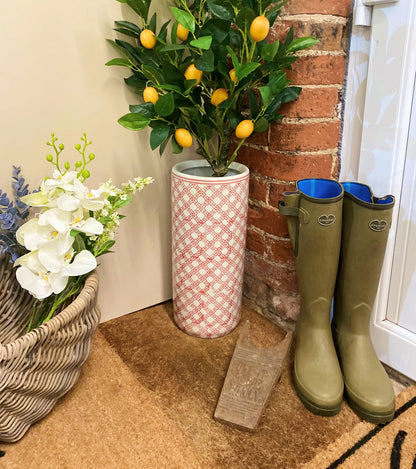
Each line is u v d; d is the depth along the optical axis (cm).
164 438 95
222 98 105
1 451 91
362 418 100
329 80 109
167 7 117
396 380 113
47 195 93
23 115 104
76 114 111
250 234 133
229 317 126
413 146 100
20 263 94
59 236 91
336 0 103
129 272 133
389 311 114
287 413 101
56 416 100
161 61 108
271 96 101
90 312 96
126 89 116
